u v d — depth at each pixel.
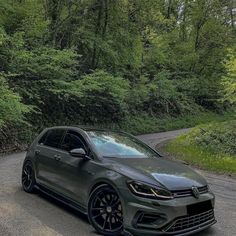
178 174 5.66
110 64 29.00
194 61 44.66
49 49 20.55
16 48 18.69
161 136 27.47
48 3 24.95
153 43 40.41
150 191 5.08
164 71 39.09
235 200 8.62
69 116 24.62
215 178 11.74
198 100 46.53
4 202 6.98
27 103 20.02
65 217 6.20
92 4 27.14
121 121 29.75
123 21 29.48
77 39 26.39
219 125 22.62
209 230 6.04
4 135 16.42
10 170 10.59
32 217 6.13
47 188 7.12
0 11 19.84
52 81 20.59
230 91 21.95
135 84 32.62
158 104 38.00
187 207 5.16
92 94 25.56
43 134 7.92
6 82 16.89
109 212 5.43
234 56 22.44
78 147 6.57
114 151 6.38
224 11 46.62
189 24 47.59
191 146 20.25
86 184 5.90
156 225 4.99
